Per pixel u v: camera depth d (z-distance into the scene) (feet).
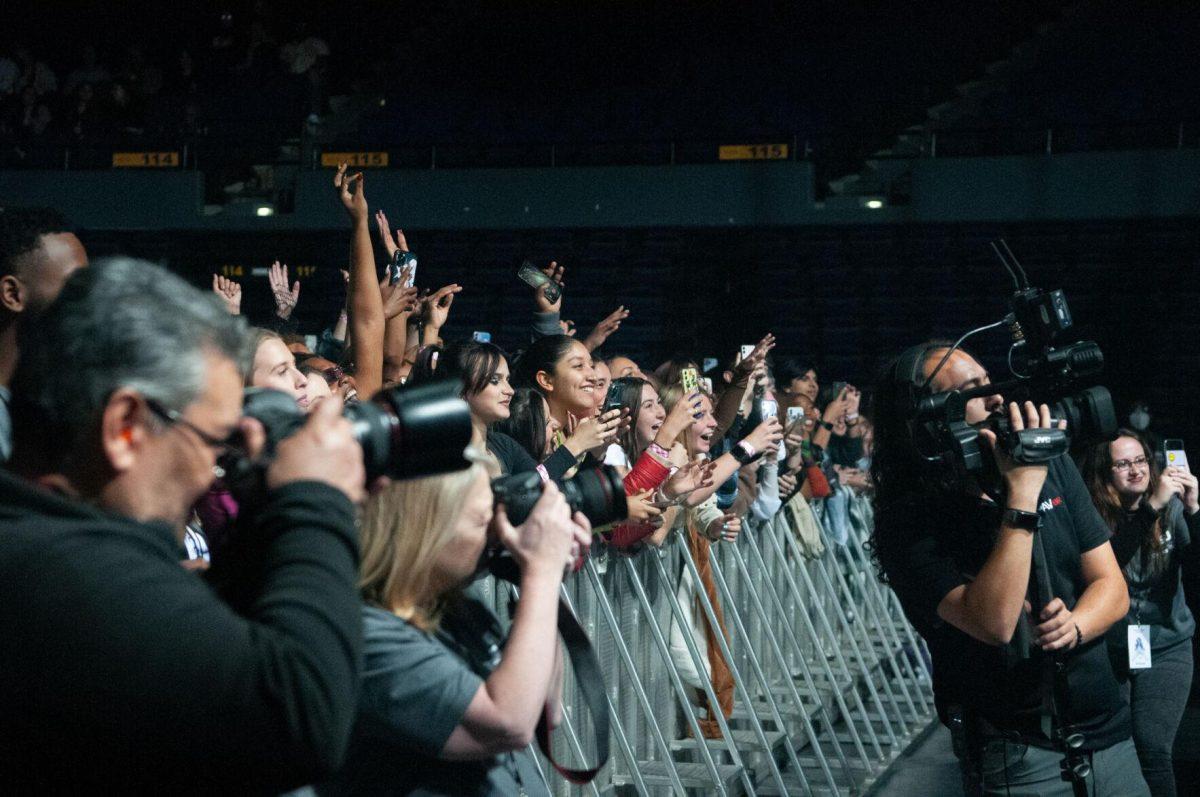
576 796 12.11
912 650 23.79
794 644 17.46
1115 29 50.70
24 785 3.82
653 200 42.88
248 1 51.85
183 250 46.55
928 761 18.67
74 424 3.93
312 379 10.23
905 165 46.42
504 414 12.37
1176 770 17.79
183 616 3.80
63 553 3.77
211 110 51.29
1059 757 8.50
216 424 4.10
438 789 5.76
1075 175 40.19
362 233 12.57
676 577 14.97
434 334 16.35
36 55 51.90
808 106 50.80
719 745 15.10
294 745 3.84
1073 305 44.27
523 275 17.19
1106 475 13.69
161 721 3.72
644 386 14.64
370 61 53.26
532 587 5.73
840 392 26.12
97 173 44.98
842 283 46.29
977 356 44.60
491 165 43.93
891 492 9.01
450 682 5.59
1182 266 44.06
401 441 4.47
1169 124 39.60
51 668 3.70
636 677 12.62
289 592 3.99
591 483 6.21
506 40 53.88
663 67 52.95
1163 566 13.55
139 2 51.83
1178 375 42.80
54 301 4.03
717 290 46.91
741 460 12.91
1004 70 50.85
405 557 5.78
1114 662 12.84
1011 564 7.85
